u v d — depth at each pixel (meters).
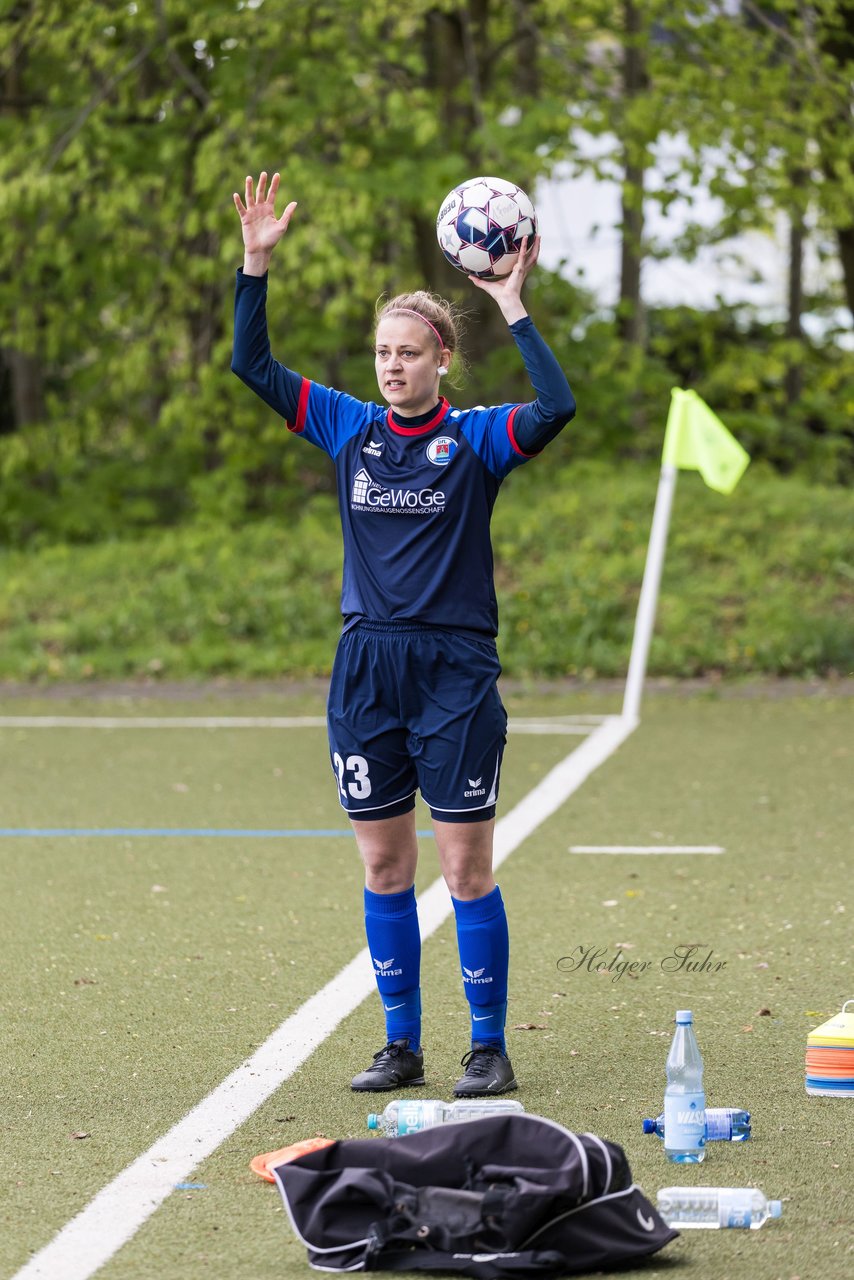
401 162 51.62
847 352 72.62
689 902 21.58
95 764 33.00
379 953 14.81
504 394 59.69
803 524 51.91
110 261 54.41
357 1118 13.85
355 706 14.49
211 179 50.47
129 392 57.81
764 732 35.72
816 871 23.19
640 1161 12.64
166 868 23.95
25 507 58.03
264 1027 16.50
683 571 49.12
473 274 14.56
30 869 23.97
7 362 64.19
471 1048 15.16
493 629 14.49
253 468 57.03
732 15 55.31
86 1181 12.45
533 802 28.52
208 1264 10.95
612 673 44.19
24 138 55.16
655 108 52.19
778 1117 13.69
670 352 70.25
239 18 52.06
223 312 56.00
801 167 54.56
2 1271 10.84
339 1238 10.93
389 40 57.03
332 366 60.16
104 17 52.09
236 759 33.44
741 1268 10.73
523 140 52.19
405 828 14.83
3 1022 16.70
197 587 50.69
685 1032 12.89
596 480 56.00
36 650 47.06
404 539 14.15
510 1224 10.64
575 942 19.69
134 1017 16.86
